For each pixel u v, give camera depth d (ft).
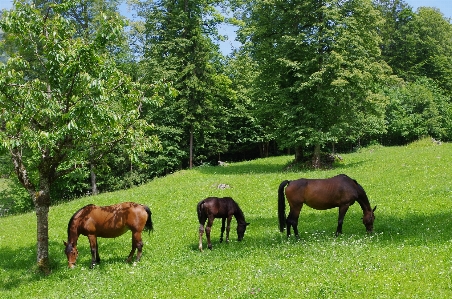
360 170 93.81
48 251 52.44
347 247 40.70
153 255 49.11
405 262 34.12
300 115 107.55
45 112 42.98
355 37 101.04
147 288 36.76
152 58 141.49
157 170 150.61
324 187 47.60
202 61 141.59
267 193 78.23
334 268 34.30
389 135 185.26
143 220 47.34
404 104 180.45
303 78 103.81
